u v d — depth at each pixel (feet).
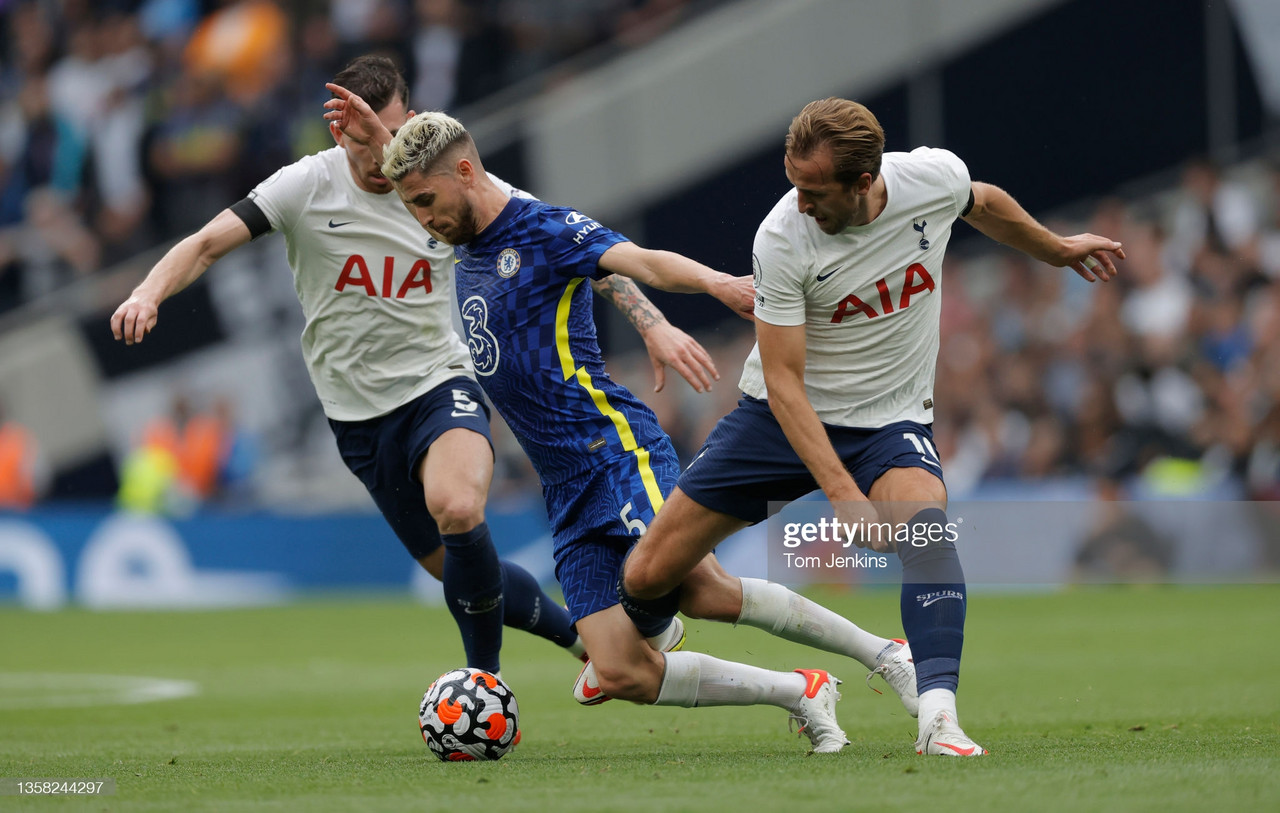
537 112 186.39
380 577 166.09
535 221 51.83
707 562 52.01
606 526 52.60
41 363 181.57
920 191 45.75
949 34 184.24
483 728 47.85
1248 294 170.30
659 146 184.65
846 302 46.01
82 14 211.82
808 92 184.03
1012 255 174.50
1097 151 184.34
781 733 58.59
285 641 118.42
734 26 183.93
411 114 57.36
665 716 68.03
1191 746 46.62
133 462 178.60
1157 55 183.01
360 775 43.24
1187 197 176.96
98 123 206.49
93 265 201.98
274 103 201.16
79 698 80.53
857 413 47.65
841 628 53.11
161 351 178.29
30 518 165.17
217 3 207.21
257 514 165.68
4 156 209.56
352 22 200.44
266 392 175.63
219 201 202.39
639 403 54.65
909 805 33.47
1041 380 169.17
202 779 42.93
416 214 52.37
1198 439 164.14
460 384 59.52
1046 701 67.77
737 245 183.21
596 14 199.72
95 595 163.84
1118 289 171.73
